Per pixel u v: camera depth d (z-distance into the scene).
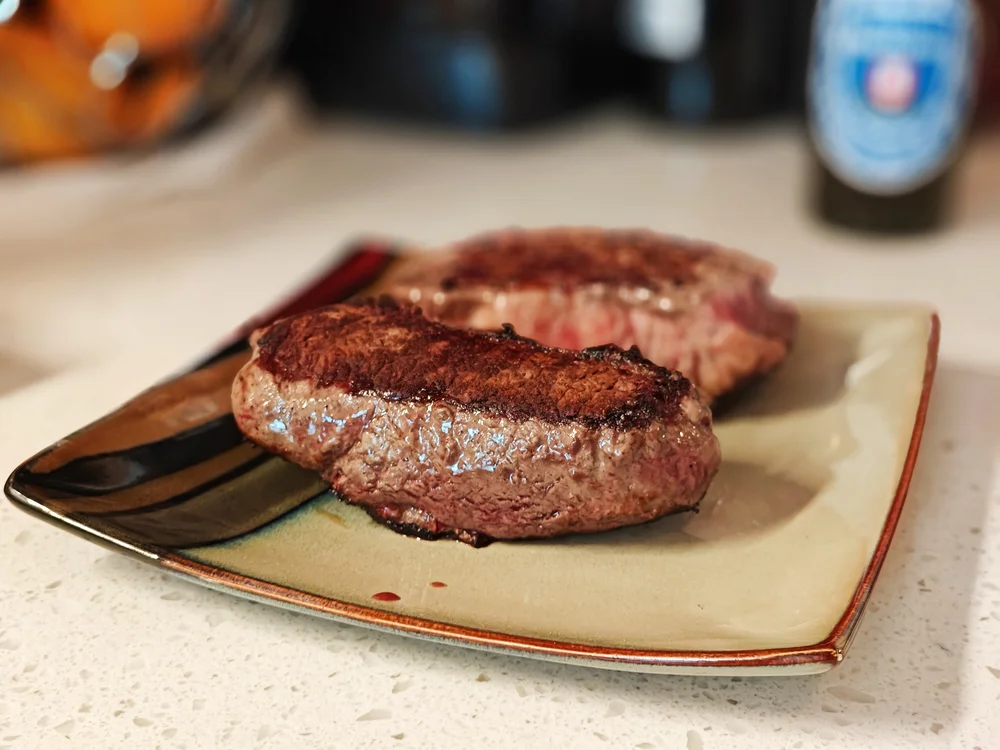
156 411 0.27
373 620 0.21
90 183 0.49
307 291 0.34
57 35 0.45
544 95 0.58
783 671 0.19
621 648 0.20
